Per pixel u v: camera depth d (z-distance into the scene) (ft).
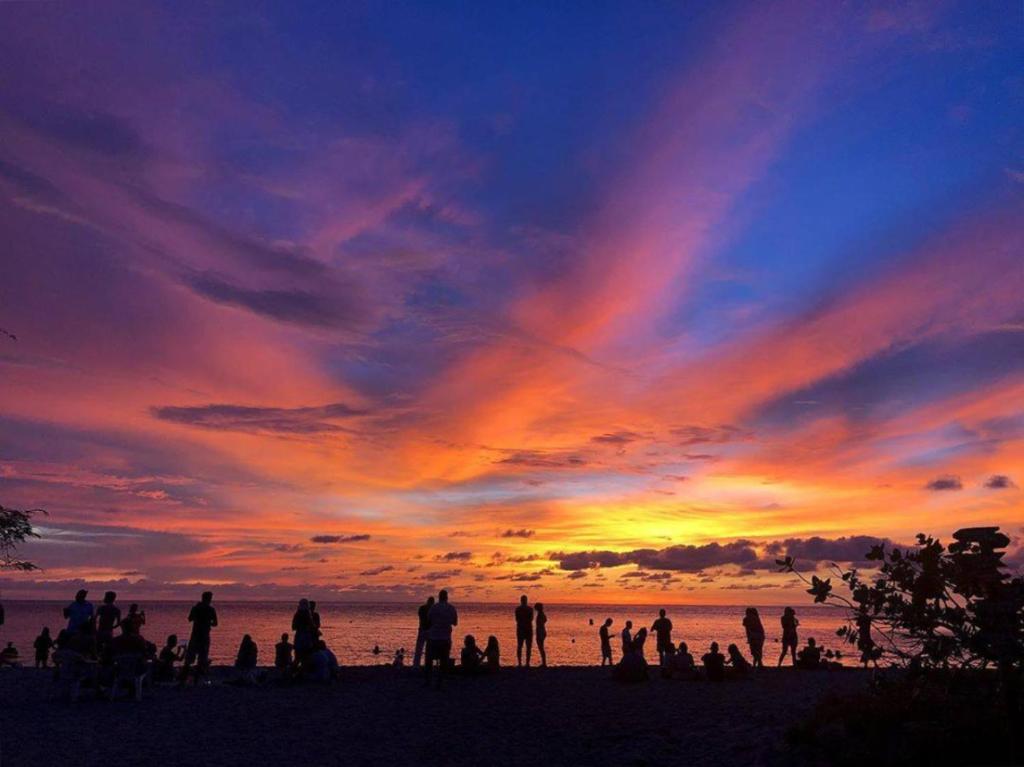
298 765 32.96
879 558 31.58
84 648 53.31
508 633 380.78
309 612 66.74
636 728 42.32
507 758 34.88
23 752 34.60
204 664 65.10
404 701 53.26
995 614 28.55
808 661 76.07
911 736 29.12
